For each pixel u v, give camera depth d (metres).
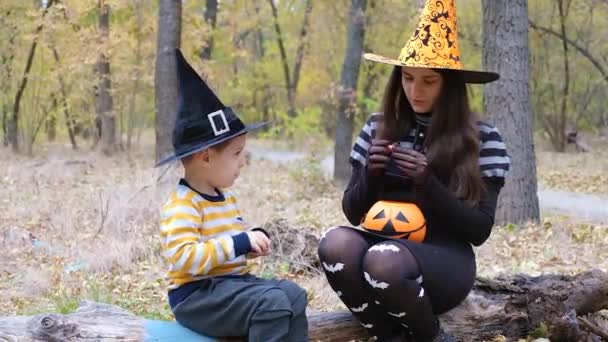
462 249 3.40
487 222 3.28
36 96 21.12
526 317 3.78
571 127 24.97
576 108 24.78
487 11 8.79
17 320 3.19
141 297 5.51
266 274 5.90
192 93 3.15
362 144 3.67
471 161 3.29
